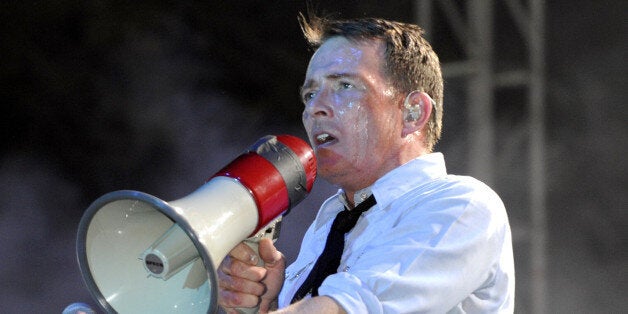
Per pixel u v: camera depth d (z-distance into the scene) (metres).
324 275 7.46
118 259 6.13
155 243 5.89
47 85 25.12
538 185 27.36
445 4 24.86
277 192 6.61
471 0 24.92
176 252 5.85
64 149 25.59
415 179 7.67
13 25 24.31
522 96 29.23
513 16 26.77
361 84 7.70
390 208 7.53
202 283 6.14
